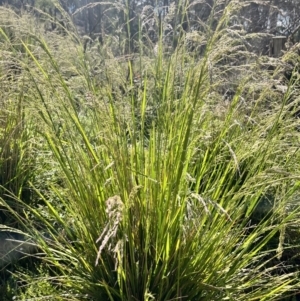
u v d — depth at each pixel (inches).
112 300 68.4
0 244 100.2
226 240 76.0
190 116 68.7
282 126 87.0
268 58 79.2
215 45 75.4
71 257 80.5
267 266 101.3
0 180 115.3
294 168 96.3
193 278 72.8
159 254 71.4
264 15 255.9
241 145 84.2
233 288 74.3
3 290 89.6
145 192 73.0
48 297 74.8
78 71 84.7
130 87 80.4
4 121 120.0
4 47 102.4
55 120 87.7
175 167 71.6
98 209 76.7
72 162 78.6
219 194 77.8
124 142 74.3
